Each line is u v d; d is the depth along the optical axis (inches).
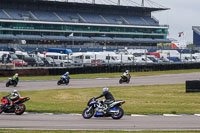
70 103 2041.1
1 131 1165.7
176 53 7244.1
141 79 4033.0
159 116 1565.0
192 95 2469.2
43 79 3996.1
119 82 3521.2
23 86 3211.1
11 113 1668.3
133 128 1251.2
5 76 4296.3
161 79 4020.7
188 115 1589.6
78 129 1228.5
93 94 2564.0
